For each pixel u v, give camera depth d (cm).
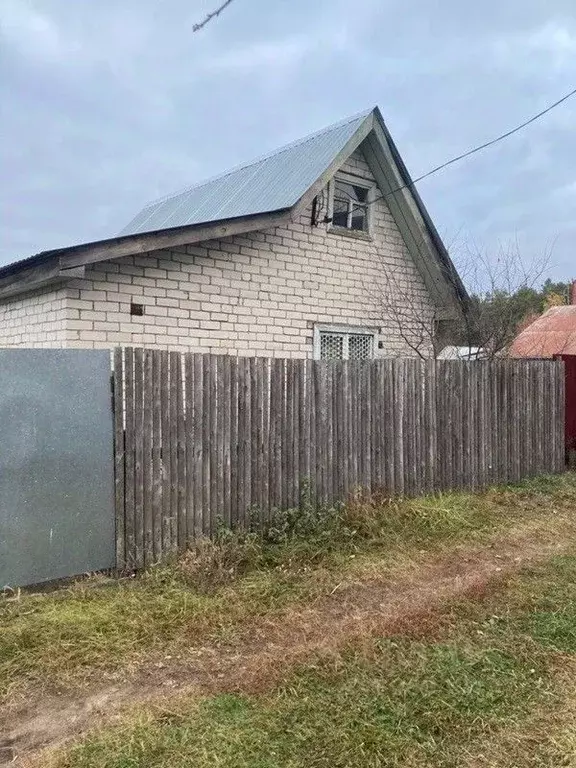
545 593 451
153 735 276
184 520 504
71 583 452
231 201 932
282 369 569
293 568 487
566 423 909
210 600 422
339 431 613
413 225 973
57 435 449
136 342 696
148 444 486
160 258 714
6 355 431
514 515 670
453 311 1033
